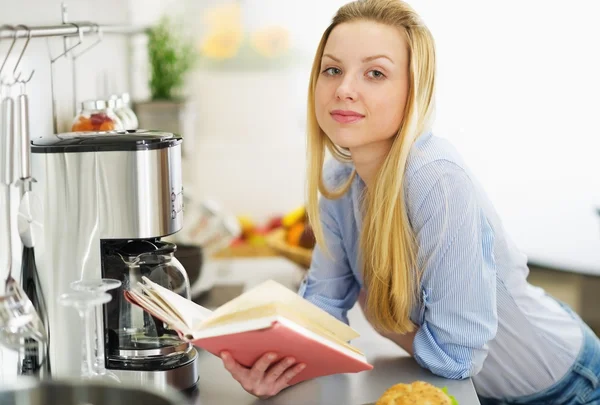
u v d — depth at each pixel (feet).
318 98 5.30
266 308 4.33
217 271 8.73
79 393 4.09
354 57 5.11
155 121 9.68
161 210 4.94
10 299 4.28
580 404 6.10
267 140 14.06
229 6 13.67
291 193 14.17
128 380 4.86
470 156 13.83
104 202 4.81
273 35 13.78
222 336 4.32
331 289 6.09
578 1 13.30
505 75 13.62
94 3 8.00
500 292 5.79
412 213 5.24
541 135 13.62
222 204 14.16
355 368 4.63
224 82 13.87
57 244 4.82
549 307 6.17
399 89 5.14
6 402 4.08
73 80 6.88
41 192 4.78
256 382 4.71
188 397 4.93
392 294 5.41
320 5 13.75
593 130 13.44
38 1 6.08
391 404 4.40
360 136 5.17
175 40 10.39
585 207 13.47
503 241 5.67
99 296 4.34
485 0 13.50
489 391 6.23
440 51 13.67
